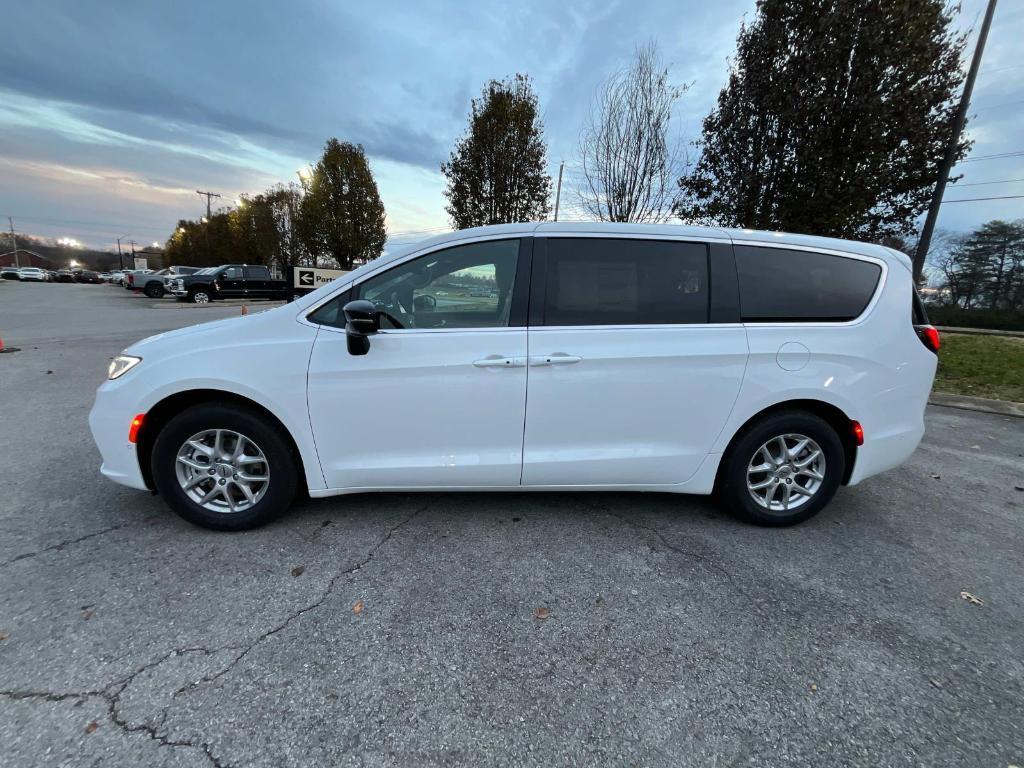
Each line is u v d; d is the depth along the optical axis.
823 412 3.07
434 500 3.36
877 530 3.14
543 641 2.12
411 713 1.77
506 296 2.85
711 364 2.87
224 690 1.83
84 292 32.47
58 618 2.17
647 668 1.99
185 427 2.77
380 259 2.88
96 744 1.61
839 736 1.71
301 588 2.43
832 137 8.38
